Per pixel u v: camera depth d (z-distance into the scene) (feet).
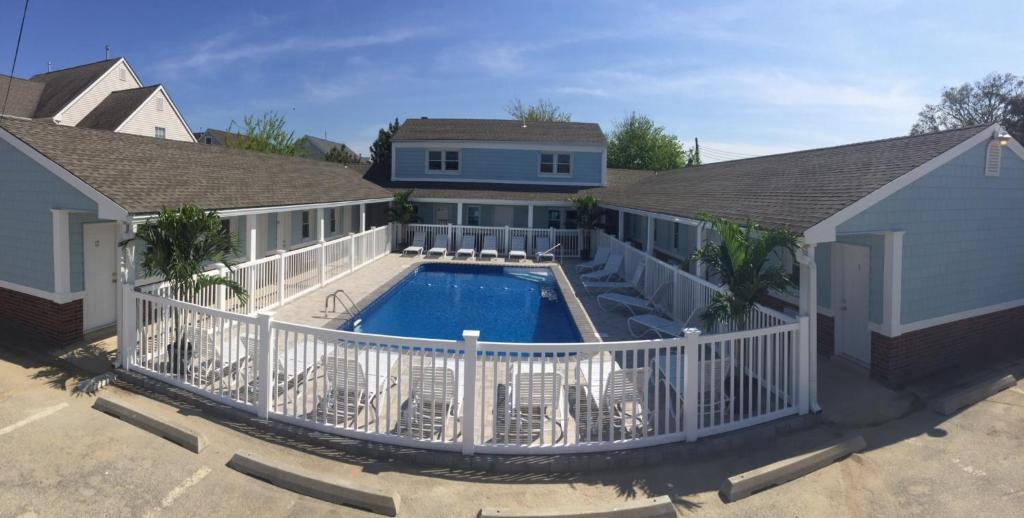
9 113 93.45
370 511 17.62
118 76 106.83
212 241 30.48
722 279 27.96
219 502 17.66
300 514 17.25
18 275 34.47
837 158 40.93
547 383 21.66
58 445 20.74
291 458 20.63
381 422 23.43
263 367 23.02
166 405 24.90
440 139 95.50
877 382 29.58
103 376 27.14
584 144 94.94
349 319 41.93
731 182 50.88
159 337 27.66
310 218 70.79
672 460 21.15
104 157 37.06
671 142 185.16
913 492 19.20
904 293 29.48
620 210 65.87
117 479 18.63
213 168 49.88
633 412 21.34
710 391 22.95
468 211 94.12
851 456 21.67
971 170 31.63
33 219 33.24
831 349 33.63
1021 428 24.12
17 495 17.43
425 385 22.30
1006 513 17.94
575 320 42.37
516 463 20.15
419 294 58.70
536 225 94.22
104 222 35.99
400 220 85.61
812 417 24.48
